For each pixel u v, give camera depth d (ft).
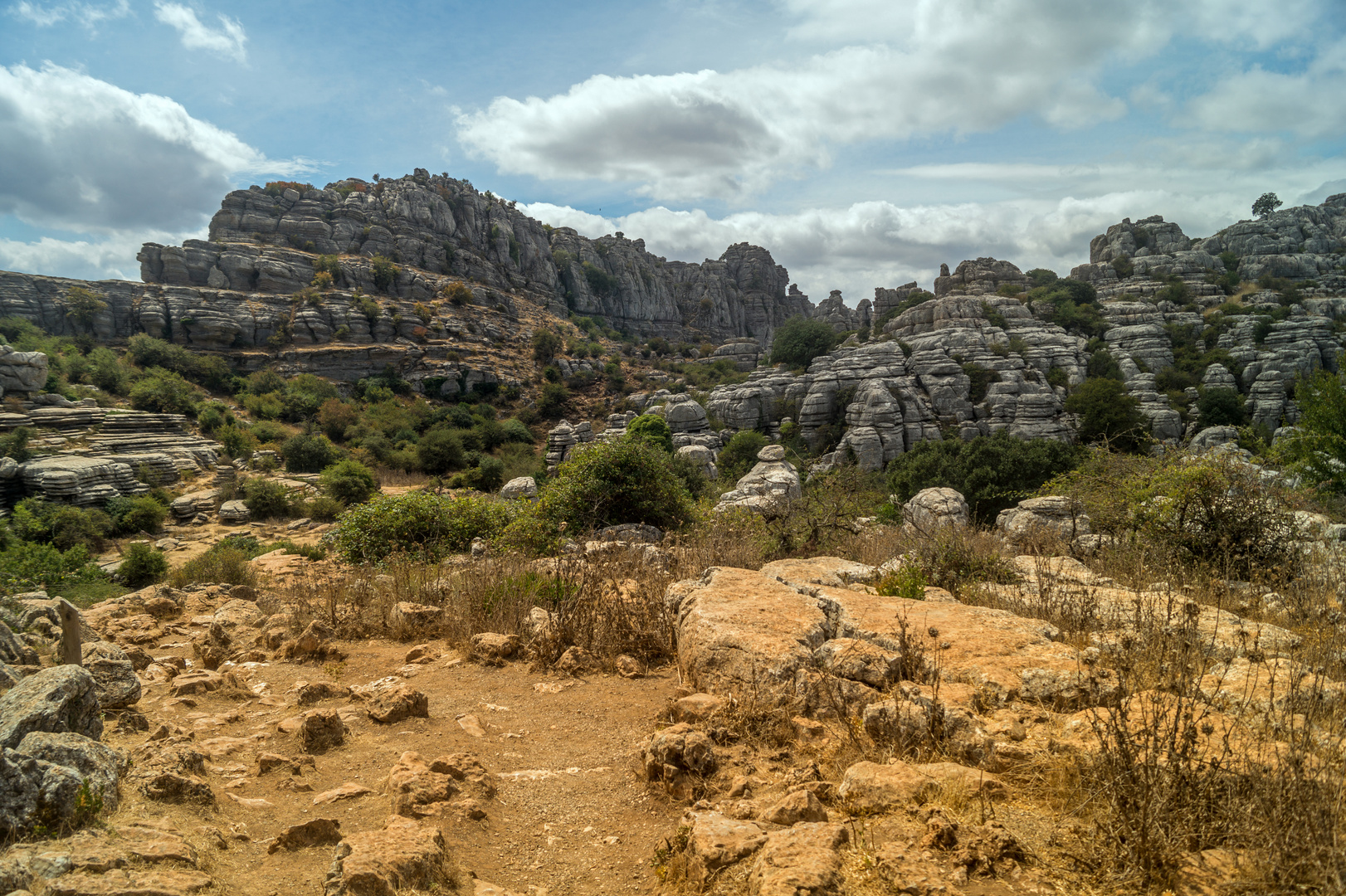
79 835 9.74
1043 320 254.68
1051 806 10.85
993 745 12.07
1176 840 8.95
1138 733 10.64
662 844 11.17
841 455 178.29
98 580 80.89
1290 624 20.39
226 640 24.47
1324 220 350.23
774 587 20.30
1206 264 319.27
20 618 22.66
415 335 294.66
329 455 191.83
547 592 27.20
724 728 14.46
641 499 51.75
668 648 21.80
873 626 17.42
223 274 280.92
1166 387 221.46
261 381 241.55
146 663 22.22
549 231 495.00
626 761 14.66
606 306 483.92
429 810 11.85
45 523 114.83
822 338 257.14
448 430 229.25
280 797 13.08
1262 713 12.32
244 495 150.41
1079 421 175.42
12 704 12.24
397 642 25.14
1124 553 31.04
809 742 13.98
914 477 112.57
